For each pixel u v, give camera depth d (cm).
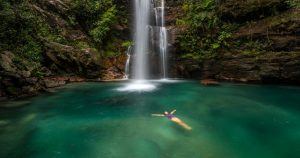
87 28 1695
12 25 1244
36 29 1380
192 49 1600
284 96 1116
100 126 752
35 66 1218
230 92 1202
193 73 1595
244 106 968
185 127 741
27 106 964
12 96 1066
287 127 749
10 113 879
